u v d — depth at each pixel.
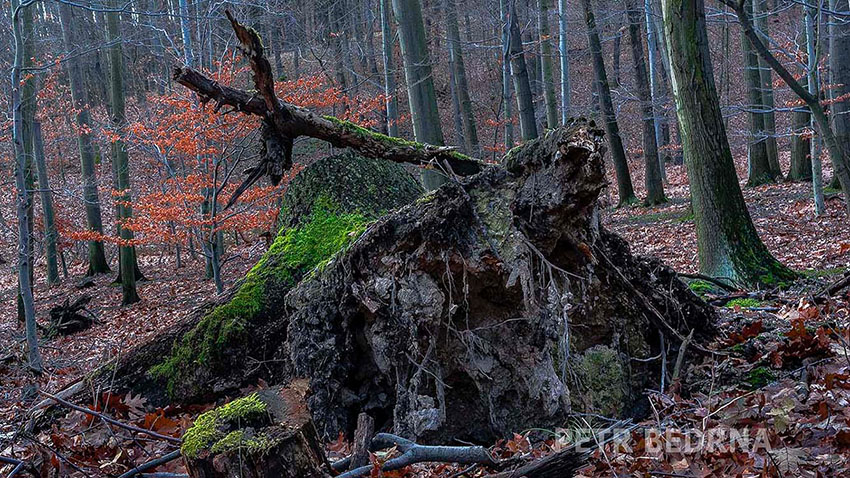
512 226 4.25
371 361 4.82
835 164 7.27
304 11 22.47
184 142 9.81
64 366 9.63
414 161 5.92
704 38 7.46
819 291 6.09
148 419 4.73
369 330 4.66
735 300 6.62
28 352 9.29
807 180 18.05
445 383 4.52
